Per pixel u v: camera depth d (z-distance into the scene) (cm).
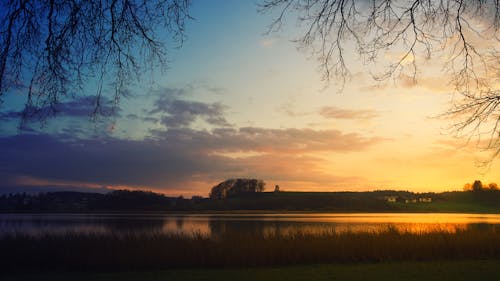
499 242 1761
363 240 1817
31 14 392
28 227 4047
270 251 1617
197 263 1590
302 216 8550
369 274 1316
